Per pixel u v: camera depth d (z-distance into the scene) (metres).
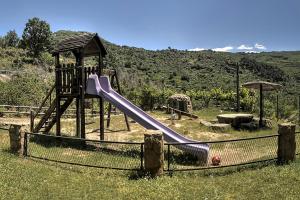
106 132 21.75
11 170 11.37
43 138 17.56
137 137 19.81
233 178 10.95
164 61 112.62
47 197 9.32
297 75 119.19
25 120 25.25
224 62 118.06
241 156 14.84
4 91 31.98
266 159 12.56
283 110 35.62
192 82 88.31
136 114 15.79
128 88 56.03
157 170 10.89
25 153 13.59
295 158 12.87
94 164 12.68
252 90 42.03
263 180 10.74
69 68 17.44
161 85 77.31
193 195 9.55
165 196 9.37
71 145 16.48
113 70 20.75
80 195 9.56
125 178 10.97
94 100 35.88
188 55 122.75
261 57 156.25
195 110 38.47
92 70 17.75
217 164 13.46
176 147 14.22
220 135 20.86
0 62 57.06
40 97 34.62
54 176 11.04
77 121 17.58
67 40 18.08
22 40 72.81
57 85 17.97
